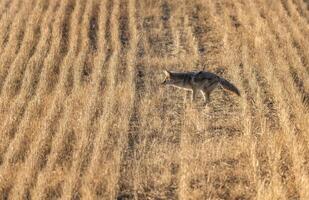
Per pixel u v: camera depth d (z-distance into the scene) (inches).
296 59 3348.9
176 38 3789.4
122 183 2092.8
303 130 2455.7
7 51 3508.9
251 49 3528.5
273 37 3700.8
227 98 2876.5
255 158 2188.7
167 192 2036.2
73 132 2479.1
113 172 2122.3
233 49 3538.4
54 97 2817.4
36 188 2011.6
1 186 2057.1
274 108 2768.2
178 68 3302.2
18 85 3046.3
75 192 2007.9
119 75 3174.2
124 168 2204.7
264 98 2874.0
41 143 2336.4
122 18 4165.8
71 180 2049.7
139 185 2073.1
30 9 4301.2
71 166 2193.7
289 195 1983.3
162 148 2354.8
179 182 2076.8
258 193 1940.2
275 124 2596.0
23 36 3784.5
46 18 4097.0
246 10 4269.2
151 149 2354.8
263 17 4143.7
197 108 2768.2
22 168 2153.1
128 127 2532.0
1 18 4121.6
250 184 2064.5
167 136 2484.0
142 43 3720.5
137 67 3321.9
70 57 3388.3
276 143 2329.0
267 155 2261.3
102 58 3388.3
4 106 2755.9
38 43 3629.4
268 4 4389.8
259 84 3043.8
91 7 4315.9
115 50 3518.7
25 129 2469.2
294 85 2987.2
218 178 2118.6
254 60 3336.6
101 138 2380.7
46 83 3029.0
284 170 2166.6
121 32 3907.5
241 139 2397.9
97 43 3693.4
